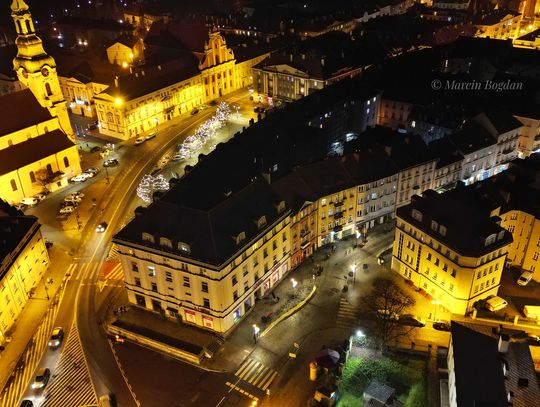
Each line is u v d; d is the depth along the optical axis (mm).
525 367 82062
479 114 158250
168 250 101875
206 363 100750
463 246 103062
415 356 100188
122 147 190375
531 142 170625
